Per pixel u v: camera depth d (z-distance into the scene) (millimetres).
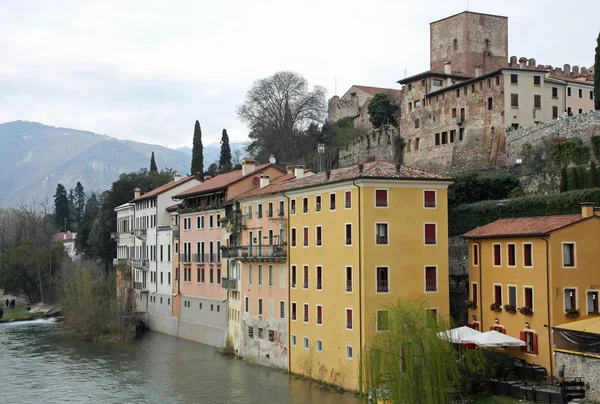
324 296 54750
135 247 104062
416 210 51844
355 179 50469
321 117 122438
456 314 57750
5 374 64188
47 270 125500
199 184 88312
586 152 65125
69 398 54750
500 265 51875
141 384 58875
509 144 77875
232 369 63031
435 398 39656
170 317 88000
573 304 46906
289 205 60531
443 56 107688
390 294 50500
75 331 87812
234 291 71062
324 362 54625
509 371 46188
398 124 103562
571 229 47125
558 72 106062
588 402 39062
